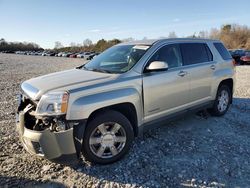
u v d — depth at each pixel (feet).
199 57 17.58
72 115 11.05
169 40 15.98
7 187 10.78
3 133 16.49
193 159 13.24
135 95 13.04
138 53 14.52
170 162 12.91
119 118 12.39
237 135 16.48
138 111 13.34
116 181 11.27
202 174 11.89
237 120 19.33
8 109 22.38
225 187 10.94
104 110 12.19
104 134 12.17
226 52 20.44
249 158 13.46
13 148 14.29
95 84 11.97
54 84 12.01
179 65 15.92
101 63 15.28
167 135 16.24
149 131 16.78
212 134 16.52
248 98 26.43
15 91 31.81
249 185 11.09
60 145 10.96
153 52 14.56
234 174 11.92
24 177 11.52
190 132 16.78
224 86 19.86
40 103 11.16
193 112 17.25
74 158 11.44
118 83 12.57
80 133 11.27
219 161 13.08
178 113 15.88
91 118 11.83
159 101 14.42
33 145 11.22
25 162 12.80
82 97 11.37
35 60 141.38
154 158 13.28
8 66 85.66
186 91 16.11
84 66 16.08
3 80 43.75
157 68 13.39
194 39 17.85
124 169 12.21
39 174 11.77
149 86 13.74
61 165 12.51
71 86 11.60
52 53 245.65
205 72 17.53
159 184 11.09
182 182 11.26
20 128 11.93
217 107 19.44
